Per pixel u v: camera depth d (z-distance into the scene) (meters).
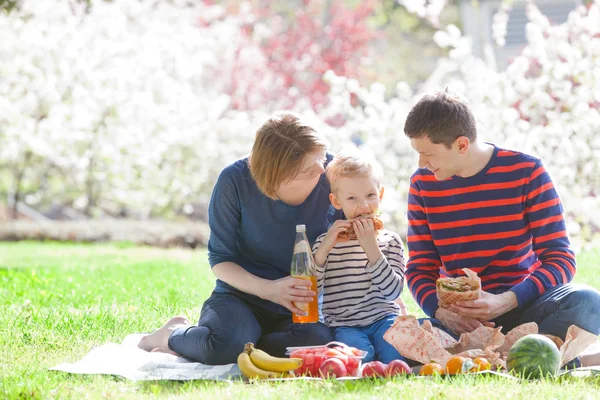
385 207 12.99
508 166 4.86
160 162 18.75
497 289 4.89
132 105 17.41
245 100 24.45
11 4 13.95
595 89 11.43
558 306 4.49
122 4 19.06
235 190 4.93
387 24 32.94
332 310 4.96
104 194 20.27
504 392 3.77
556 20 22.97
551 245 4.80
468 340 4.53
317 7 29.02
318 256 4.83
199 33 19.56
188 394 3.91
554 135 11.66
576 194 11.76
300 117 4.73
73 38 17.28
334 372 4.24
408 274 5.07
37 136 17.69
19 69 17.50
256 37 27.23
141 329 6.01
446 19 31.25
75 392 3.97
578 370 4.32
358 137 14.82
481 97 12.18
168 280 9.23
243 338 4.66
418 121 4.68
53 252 14.77
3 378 4.26
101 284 8.95
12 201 23.61
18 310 6.76
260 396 3.81
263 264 5.12
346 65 28.14
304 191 4.91
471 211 4.91
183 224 18.67
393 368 4.24
